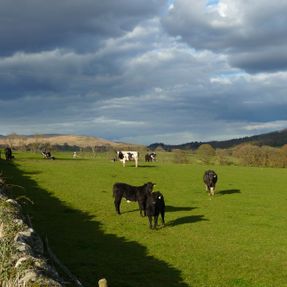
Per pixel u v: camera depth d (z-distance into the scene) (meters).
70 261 19.56
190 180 52.00
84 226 27.14
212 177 41.62
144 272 18.62
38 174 54.03
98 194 40.16
